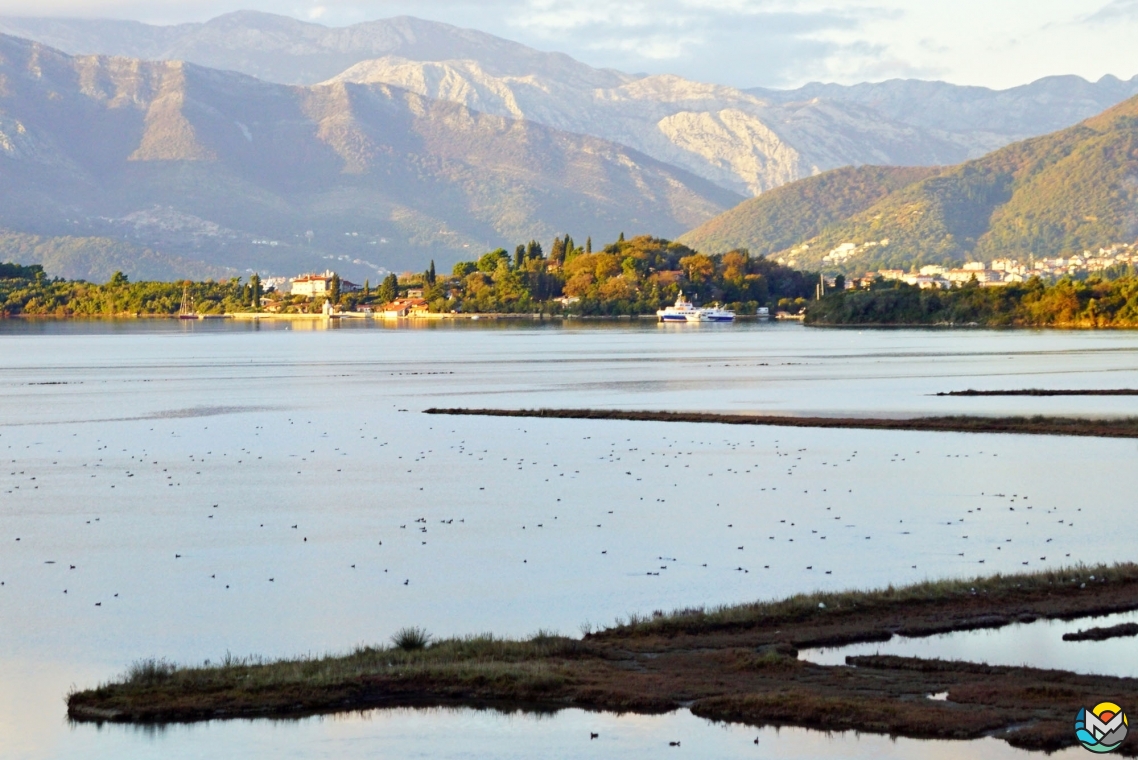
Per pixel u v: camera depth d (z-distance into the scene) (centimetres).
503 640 7512
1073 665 6912
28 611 8556
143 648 7725
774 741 5959
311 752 5984
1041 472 13775
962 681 6606
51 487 13625
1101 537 10412
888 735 5969
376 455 15850
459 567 9644
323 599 8794
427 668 6862
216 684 6788
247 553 10250
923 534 10606
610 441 16900
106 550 10412
